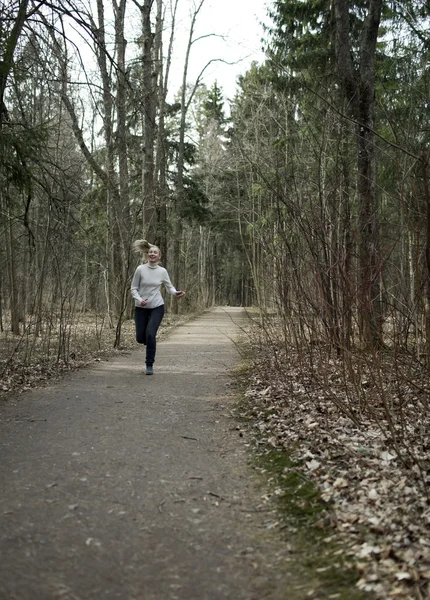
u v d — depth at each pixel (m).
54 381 7.79
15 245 16.25
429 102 5.81
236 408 6.25
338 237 6.43
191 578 2.62
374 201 8.66
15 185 8.55
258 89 20.66
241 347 12.36
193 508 3.44
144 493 3.66
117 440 4.85
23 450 4.52
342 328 5.70
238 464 4.32
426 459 4.16
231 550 2.90
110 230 17.55
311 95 11.41
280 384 7.25
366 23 9.62
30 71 8.78
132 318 20.81
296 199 6.86
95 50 8.96
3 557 2.76
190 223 30.98
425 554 2.70
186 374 8.64
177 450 4.63
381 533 2.98
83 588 2.50
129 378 8.20
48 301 10.67
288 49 14.44
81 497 3.56
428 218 4.20
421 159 4.21
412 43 10.61
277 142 14.56
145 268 8.60
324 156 7.54
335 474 3.96
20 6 7.92
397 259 5.68
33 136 8.28
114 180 17.08
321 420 5.48
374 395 5.84
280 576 2.65
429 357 4.72
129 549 2.88
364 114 9.13
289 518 3.30
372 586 2.50
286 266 7.08
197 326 20.30
